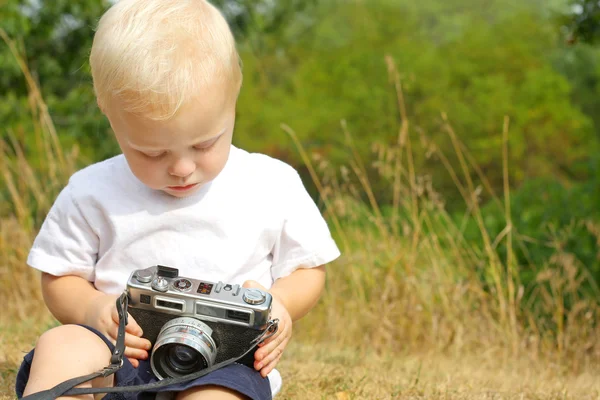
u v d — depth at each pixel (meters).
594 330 4.43
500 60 25.61
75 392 1.60
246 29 9.63
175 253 2.03
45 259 2.05
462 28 28.86
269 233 2.11
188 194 2.00
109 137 7.89
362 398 2.57
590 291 5.16
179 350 1.74
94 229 2.05
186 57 1.79
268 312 1.76
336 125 23.08
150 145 1.79
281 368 3.02
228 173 2.11
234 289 1.78
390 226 5.00
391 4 27.88
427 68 24.03
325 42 27.64
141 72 1.74
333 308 4.40
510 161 24.30
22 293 4.35
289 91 25.77
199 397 1.70
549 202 6.70
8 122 7.50
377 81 23.86
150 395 1.83
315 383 2.77
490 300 4.55
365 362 3.43
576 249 5.62
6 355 2.90
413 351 4.19
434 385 2.87
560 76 25.83
